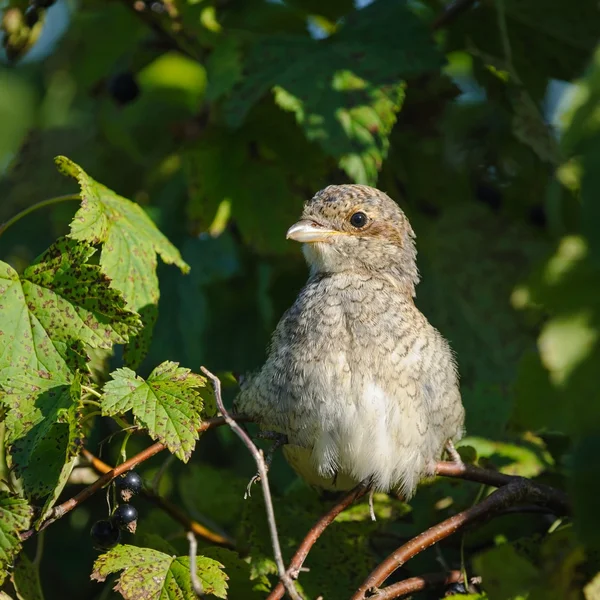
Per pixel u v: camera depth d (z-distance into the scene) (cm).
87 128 1291
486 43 1059
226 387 902
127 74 1190
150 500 872
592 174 539
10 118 1360
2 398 700
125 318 723
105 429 1072
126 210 829
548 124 1074
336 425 815
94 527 735
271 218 1041
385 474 823
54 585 1099
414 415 829
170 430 683
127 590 689
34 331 723
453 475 845
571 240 580
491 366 1047
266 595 808
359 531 876
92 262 878
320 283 905
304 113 884
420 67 920
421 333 858
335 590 829
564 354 569
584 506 630
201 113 1080
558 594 719
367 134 877
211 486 995
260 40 955
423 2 1115
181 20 1034
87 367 716
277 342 859
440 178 1121
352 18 973
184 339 1084
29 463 693
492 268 1084
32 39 999
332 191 975
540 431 922
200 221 1040
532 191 1127
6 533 664
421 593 877
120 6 1238
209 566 710
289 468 1032
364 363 825
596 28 1022
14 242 1228
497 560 738
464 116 1177
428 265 1091
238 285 1147
